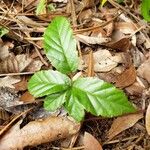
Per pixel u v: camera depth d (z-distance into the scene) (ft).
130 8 1.92
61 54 1.53
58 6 1.94
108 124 1.56
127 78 1.66
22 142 1.49
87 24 1.87
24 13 1.89
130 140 1.53
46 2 1.90
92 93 1.46
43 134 1.50
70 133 1.51
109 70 1.70
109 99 1.45
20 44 1.78
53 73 1.50
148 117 1.52
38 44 1.77
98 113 1.44
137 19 1.88
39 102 1.58
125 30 1.84
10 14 1.88
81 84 1.47
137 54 1.75
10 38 1.78
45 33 1.55
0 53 1.72
